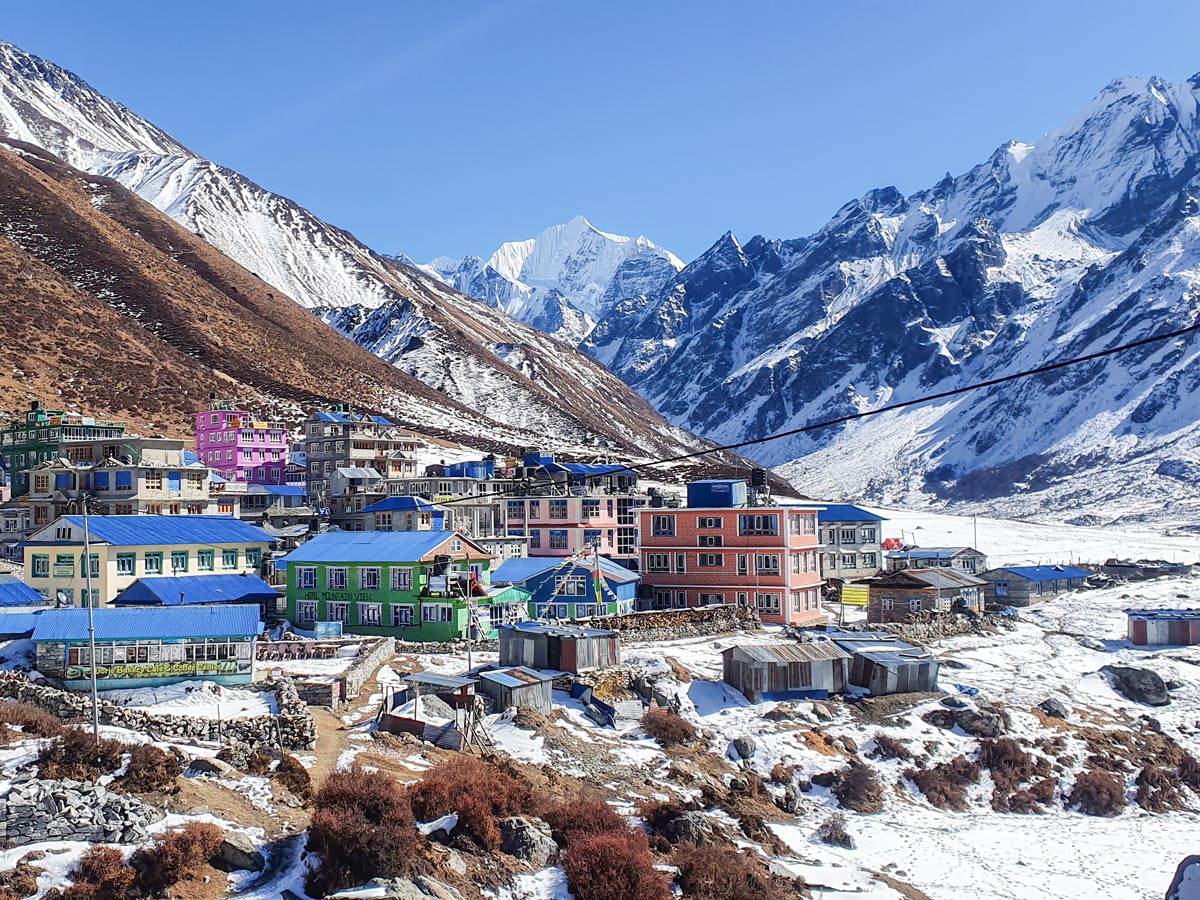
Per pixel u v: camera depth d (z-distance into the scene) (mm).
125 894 38812
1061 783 75062
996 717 80188
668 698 74812
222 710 59656
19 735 50000
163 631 64188
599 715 70875
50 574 85875
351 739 57625
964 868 60188
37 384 196000
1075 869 61969
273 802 47375
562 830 49875
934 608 111812
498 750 61125
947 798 71188
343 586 88875
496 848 46625
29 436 143000
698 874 48781
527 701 68688
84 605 84625
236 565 94688
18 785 42344
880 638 91500
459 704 65562
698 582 106062
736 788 65188
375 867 41344
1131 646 108812
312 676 67812
